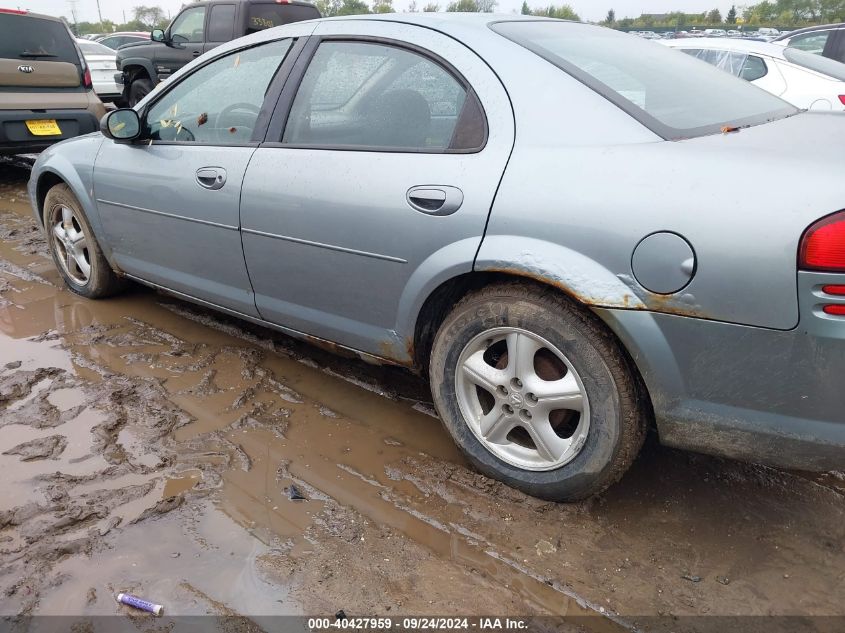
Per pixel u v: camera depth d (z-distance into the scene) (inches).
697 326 72.7
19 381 120.5
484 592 77.2
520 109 86.3
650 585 78.3
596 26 115.6
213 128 121.3
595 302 76.5
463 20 99.8
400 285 95.0
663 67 100.8
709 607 75.3
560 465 86.7
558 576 79.5
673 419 78.5
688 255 71.3
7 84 253.9
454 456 101.6
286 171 105.9
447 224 87.6
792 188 67.9
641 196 74.5
